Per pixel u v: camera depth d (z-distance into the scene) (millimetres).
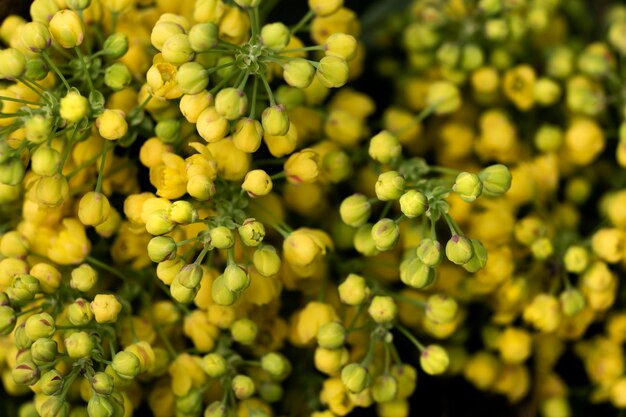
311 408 338
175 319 326
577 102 363
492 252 342
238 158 311
